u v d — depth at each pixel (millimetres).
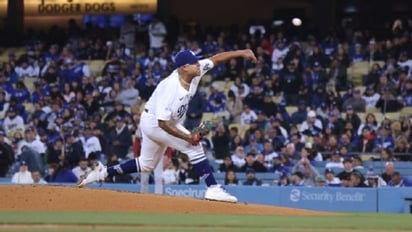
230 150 70562
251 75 81750
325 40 85938
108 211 35312
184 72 37938
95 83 85375
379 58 84500
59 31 96938
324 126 73062
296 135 69312
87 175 39688
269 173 64375
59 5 107938
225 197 38375
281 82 79938
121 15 106312
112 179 64188
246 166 66000
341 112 77125
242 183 64125
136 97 81875
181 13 106750
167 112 37969
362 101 77125
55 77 88000
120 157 71438
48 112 79875
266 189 58094
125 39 92125
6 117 79812
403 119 71750
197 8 106875
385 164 64125
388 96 77062
